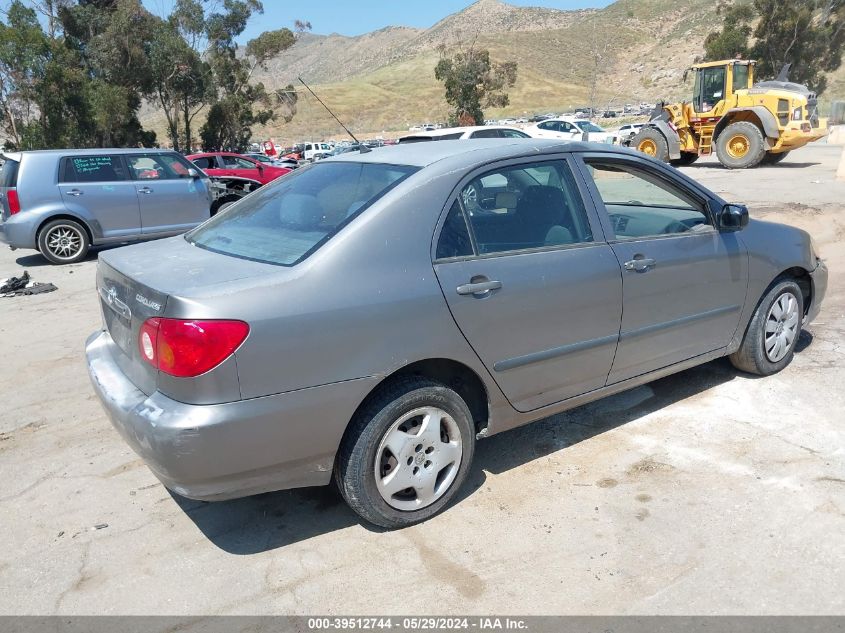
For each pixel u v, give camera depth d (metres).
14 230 10.43
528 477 3.72
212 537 3.28
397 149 3.85
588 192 3.82
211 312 2.71
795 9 44.78
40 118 35.06
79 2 40.22
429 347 3.13
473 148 3.63
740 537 3.13
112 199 10.92
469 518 3.35
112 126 37.31
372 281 3.01
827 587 2.80
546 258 3.53
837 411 4.35
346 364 2.94
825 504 3.36
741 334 4.67
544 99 141.25
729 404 4.51
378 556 3.09
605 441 4.09
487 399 3.46
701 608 2.71
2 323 7.16
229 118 46.56
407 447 3.18
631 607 2.72
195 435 2.70
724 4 50.22
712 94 20.27
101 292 3.53
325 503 3.54
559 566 2.98
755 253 4.54
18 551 3.19
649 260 3.92
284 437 2.86
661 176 4.24
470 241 3.33
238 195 13.25
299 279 2.89
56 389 5.19
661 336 4.09
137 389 3.03
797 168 19.39
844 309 6.54
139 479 3.83
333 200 3.40
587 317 3.68
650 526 3.24
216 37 45.78
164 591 2.90
